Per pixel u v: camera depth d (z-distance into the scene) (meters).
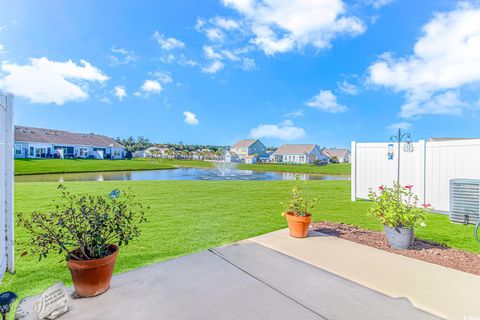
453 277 2.72
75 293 2.34
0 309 1.88
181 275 2.75
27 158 31.75
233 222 5.23
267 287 2.51
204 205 7.04
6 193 2.83
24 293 2.50
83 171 22.86
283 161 61.03
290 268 2.94
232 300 2.28
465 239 4.17
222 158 63.03
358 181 7.89
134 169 27.38
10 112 2.86
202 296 2.34
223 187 11.29
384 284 2.57
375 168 7.50
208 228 4.78
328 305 2.21
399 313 2.10
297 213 4.20
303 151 58.56
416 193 6.62
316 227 4.74
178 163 44.78
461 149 5.91
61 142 38.81
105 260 2.31
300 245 3.71
